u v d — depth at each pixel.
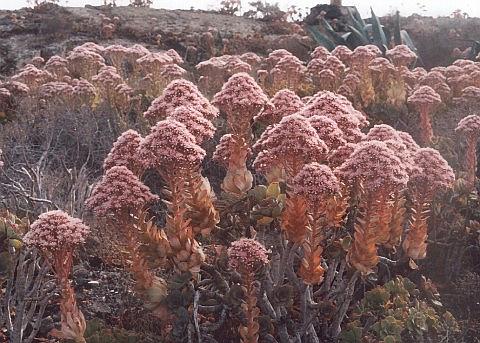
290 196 3.96
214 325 4.30
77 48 10.17
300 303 4.52
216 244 4.82
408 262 5.16
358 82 8.62
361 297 4.99
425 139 7.22
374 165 3.70
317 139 3.87
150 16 18.78
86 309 4.58
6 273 4.23
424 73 9.94
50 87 8.66
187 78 11.27
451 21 17.92
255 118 4.90
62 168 6.59
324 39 13.38
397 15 13.76
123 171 3.90
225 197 4.55
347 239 4.17
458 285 5.12
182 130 3.76
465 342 4.60
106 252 5.11
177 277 4.06
